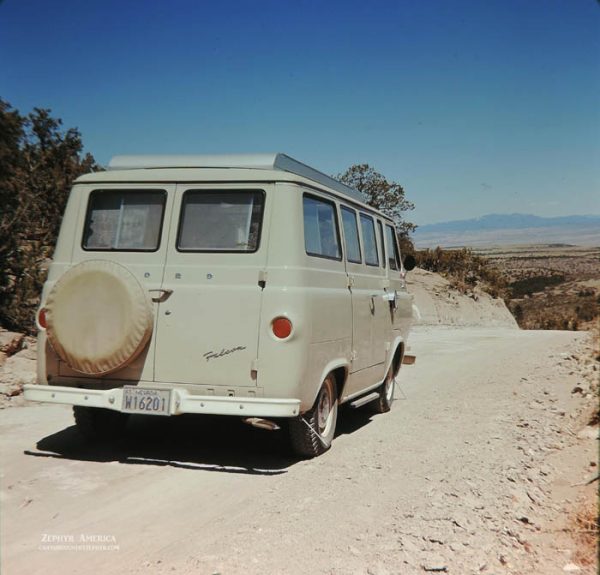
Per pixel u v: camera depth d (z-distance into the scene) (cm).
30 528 466
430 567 411
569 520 502
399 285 962
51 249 1248
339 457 673
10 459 629
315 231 652
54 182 1249
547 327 3212
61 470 598
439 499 540
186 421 821
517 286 5059
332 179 748
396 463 651
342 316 688
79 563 413
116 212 633
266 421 586
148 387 599
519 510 521
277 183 607
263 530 470
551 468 638
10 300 1105
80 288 592
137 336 588
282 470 621
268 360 582
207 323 593
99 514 496
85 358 590
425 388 1136
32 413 837
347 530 473
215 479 589
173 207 619
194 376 593
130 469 611
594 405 900
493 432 788
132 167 651
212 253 605
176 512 504
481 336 2183
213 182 615
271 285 589
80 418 696
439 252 3297
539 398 1010
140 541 448
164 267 609
